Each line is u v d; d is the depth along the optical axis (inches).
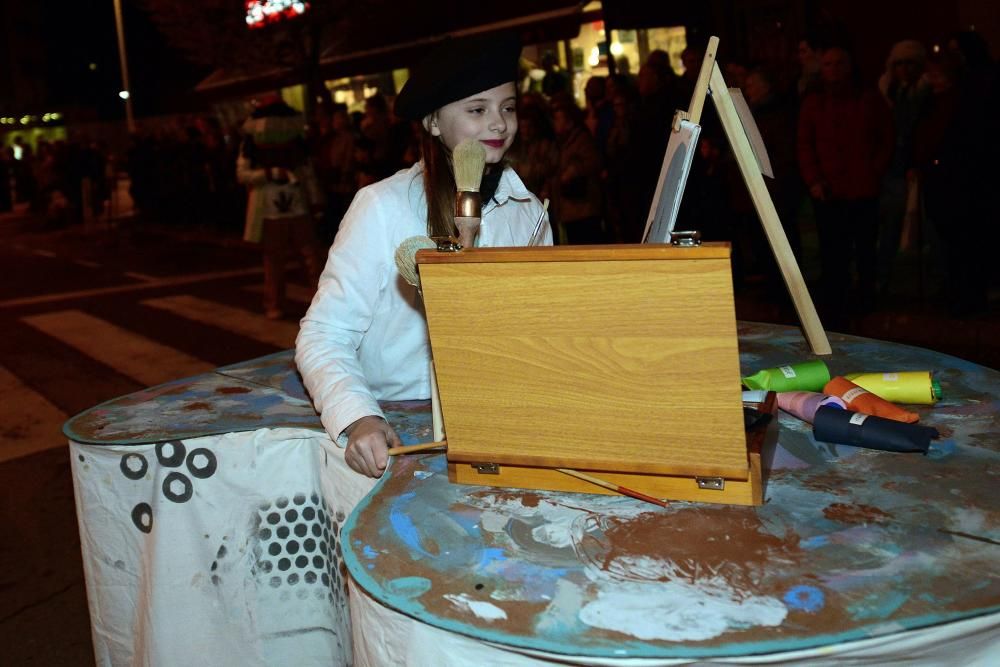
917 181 211.5
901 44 209.3
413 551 48.7
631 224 244.7
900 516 48.3
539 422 52.3
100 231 584.7
